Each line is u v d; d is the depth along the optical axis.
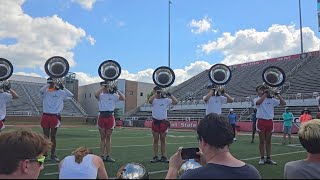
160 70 9.48
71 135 20.16
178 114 42.09
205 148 2.71
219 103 9.84
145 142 15.45
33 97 48.88
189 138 18.84
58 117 8.59
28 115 43.78
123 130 29.38
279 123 26.75
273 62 45.25
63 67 8.73
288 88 35.84
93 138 17.58
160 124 8.92
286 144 15.15
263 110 8.72
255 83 41.31
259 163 8.68
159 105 8.99
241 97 38.09
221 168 2.49
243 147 13.42
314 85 34.47
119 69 9.08
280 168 7.96
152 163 8.62
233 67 49.97
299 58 42.56
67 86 55.03
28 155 2.77
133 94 56.47
